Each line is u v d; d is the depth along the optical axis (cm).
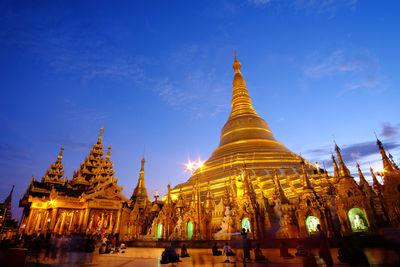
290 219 3434
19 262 1628
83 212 5675
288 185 4872
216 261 2116
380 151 3478
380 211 2981
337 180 3447
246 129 8088
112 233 5631
